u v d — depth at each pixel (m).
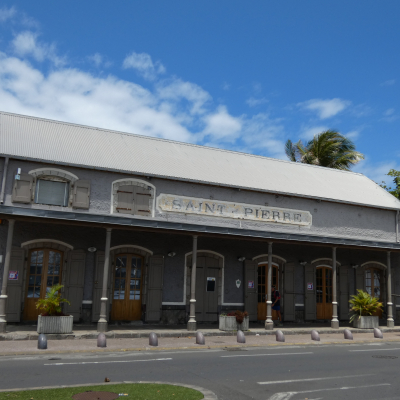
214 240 19.47
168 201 18.66
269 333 17.06
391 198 25.45
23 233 16.12
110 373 9.24
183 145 22.75
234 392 7.97
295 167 25.33
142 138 21.81
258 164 23.70
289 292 20.80
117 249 17.58
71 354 11.69
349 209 23.17
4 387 7.84
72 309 16.45
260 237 17.47
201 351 12.93
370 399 7.67
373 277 23.48
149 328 16.58
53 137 18.69
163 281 18.27
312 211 22.05
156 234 18.33
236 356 12.05
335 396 7.85
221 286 19.28
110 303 17.28
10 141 17.00
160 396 7.29
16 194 16.08
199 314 18.80
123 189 17.91
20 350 11.62
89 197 17.22
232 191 20.12
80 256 16.80
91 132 20.53
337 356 12.57
